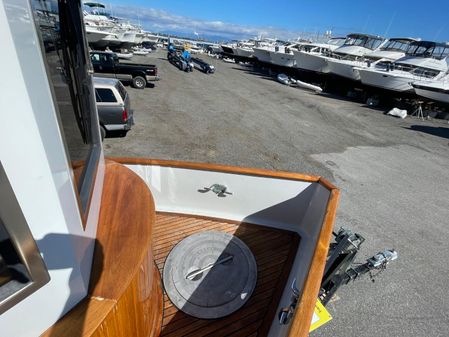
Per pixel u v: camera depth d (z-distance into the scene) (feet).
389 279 11.36
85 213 3.57
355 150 27.25
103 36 66.74
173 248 7.66
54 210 2.28
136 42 85.35
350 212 16.26
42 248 2.28
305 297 4.31
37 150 1.99
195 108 36.14
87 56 5.02
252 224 8.63
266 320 6.25
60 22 3.34
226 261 7.43
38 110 1.95
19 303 2.25
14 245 2.03
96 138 5.34
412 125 41.14
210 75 68.69
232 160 21.75
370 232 14.61
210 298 6.53
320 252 5.24
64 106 3.22
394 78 48.32
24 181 1.95
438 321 9.80
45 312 2.59
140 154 20.93
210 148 23.54
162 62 79.71
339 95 63.93
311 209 7.86
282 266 7.51
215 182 8.11
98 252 3.86
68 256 2.63
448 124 45.60
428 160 26.94
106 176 5.73
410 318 9.77
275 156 23.38
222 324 6.12
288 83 69.97
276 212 8.45
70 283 2.81
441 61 50.65
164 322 6.04
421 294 10.88
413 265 12.50
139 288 4.08
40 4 2.40
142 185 5.51
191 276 6.95
